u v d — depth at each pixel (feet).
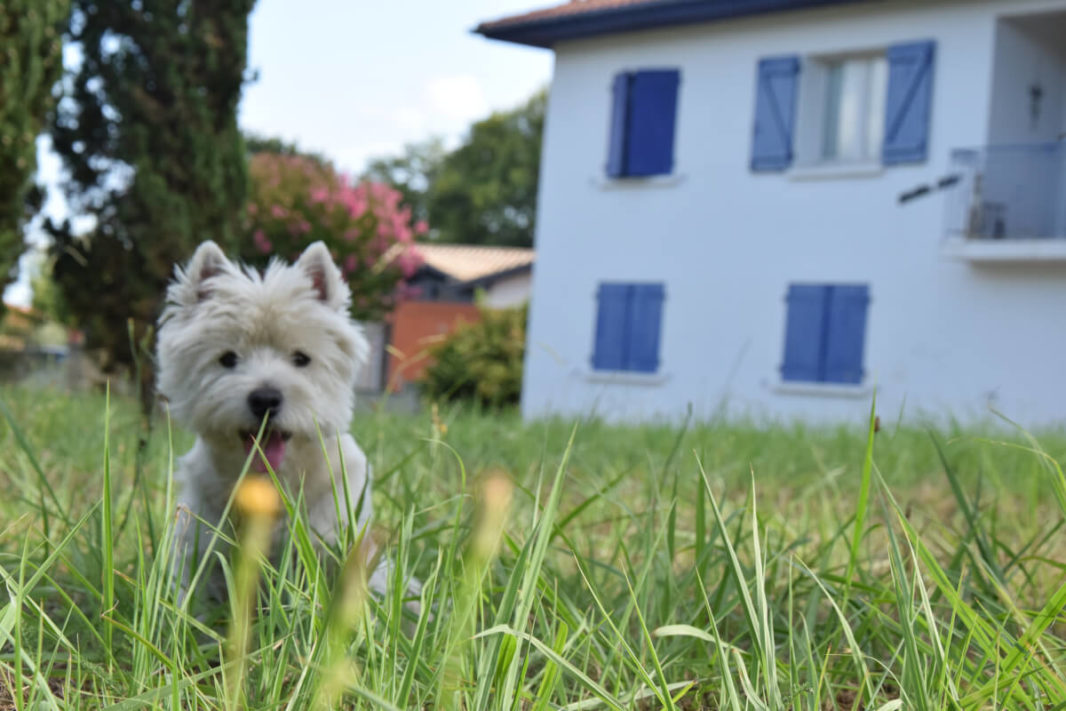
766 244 59.52
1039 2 51.90
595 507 15.78
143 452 12.01
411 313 121.80
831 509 17.60
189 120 44.91
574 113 66.03
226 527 10.38
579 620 8.66
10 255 30.25
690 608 10.15
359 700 6.66
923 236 54.90
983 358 53.31
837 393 56.90
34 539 10.95
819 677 7.45
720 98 61.05
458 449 21.53
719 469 21.18
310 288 12.16
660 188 62.95
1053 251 49.88
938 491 21.89
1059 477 7.96
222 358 11.49
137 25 44.37
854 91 58.34
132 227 44.78
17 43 29.53
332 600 6.68
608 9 62.03
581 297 65.67
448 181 187.32
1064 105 59.82
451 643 6.28
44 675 6.98
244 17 45.78
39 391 28.40
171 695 6.37
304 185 68.74
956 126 54.03
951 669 7.63
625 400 63.16
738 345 60.13
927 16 54.70
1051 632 10.70
